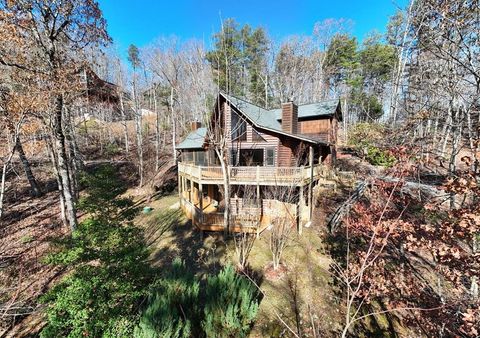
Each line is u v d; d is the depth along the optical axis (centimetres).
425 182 643
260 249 1105
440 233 431
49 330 511
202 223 1282
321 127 1975
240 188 1558
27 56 937
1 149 1254
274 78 3306
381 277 674
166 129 3441
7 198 1667
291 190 1209
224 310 674
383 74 2467
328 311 783
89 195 671
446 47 570
